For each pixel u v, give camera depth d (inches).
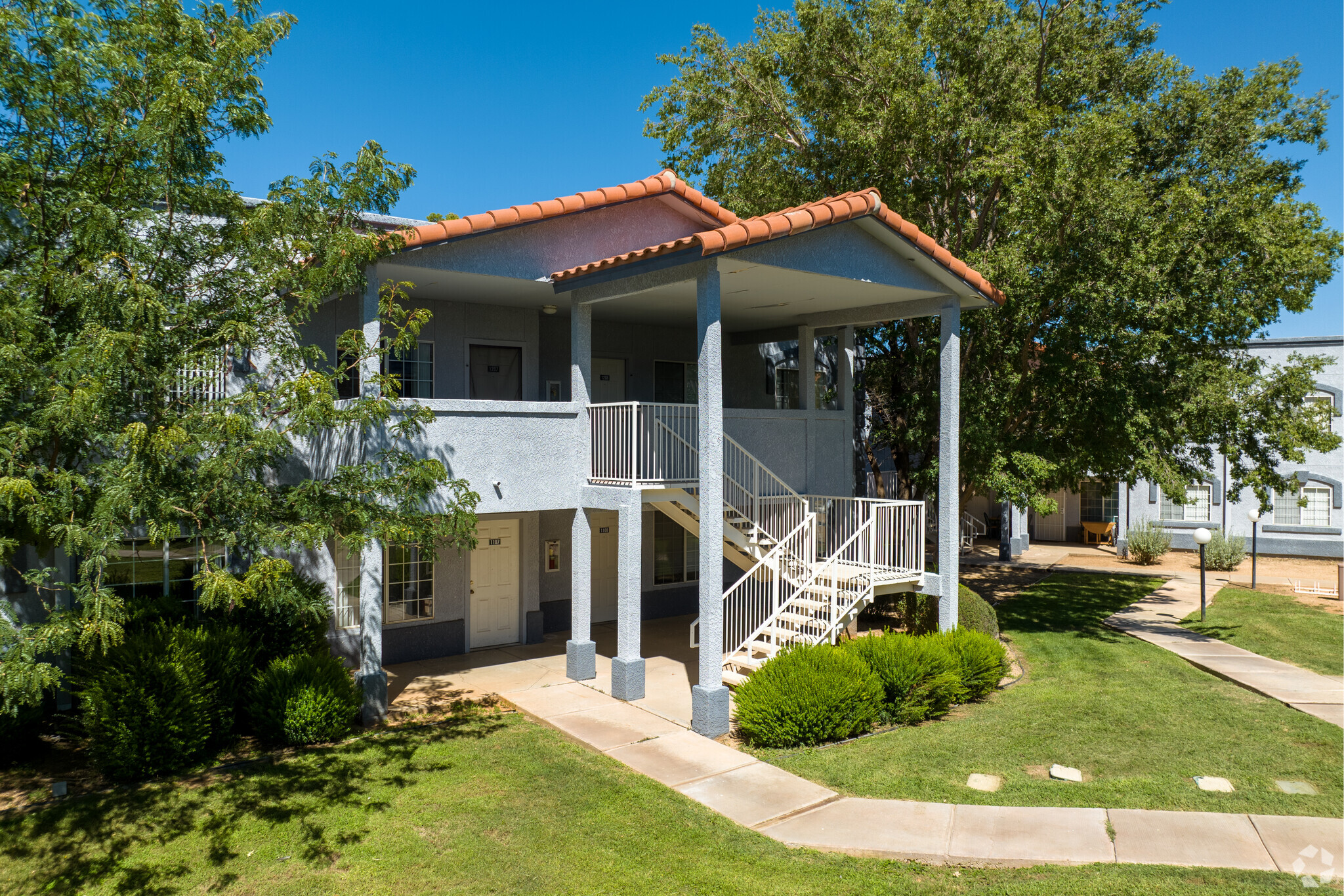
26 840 300.4
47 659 418.0
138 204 316.5
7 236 303.4
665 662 565.9
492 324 587.5
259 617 443.8
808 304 564.4
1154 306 565.6
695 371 725.3
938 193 676.7
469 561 593.3
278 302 346.0
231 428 277.6
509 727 429.1
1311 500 1080.2
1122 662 558.3
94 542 254.2
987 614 580.7
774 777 359.3
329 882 273.3
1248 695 474.0
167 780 355.9
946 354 524.4
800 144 784.9
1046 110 641.6
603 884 270.5
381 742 406.0
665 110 856.9
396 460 377.7
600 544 693.3
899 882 269.1
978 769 366.6
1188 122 693.9
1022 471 601.9
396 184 381.1
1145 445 606.5
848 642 471.2
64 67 295.9
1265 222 559.5
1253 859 278.1
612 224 540.1
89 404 250.4
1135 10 725.3
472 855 290.2
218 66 320.8
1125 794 335.3
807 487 593.9
